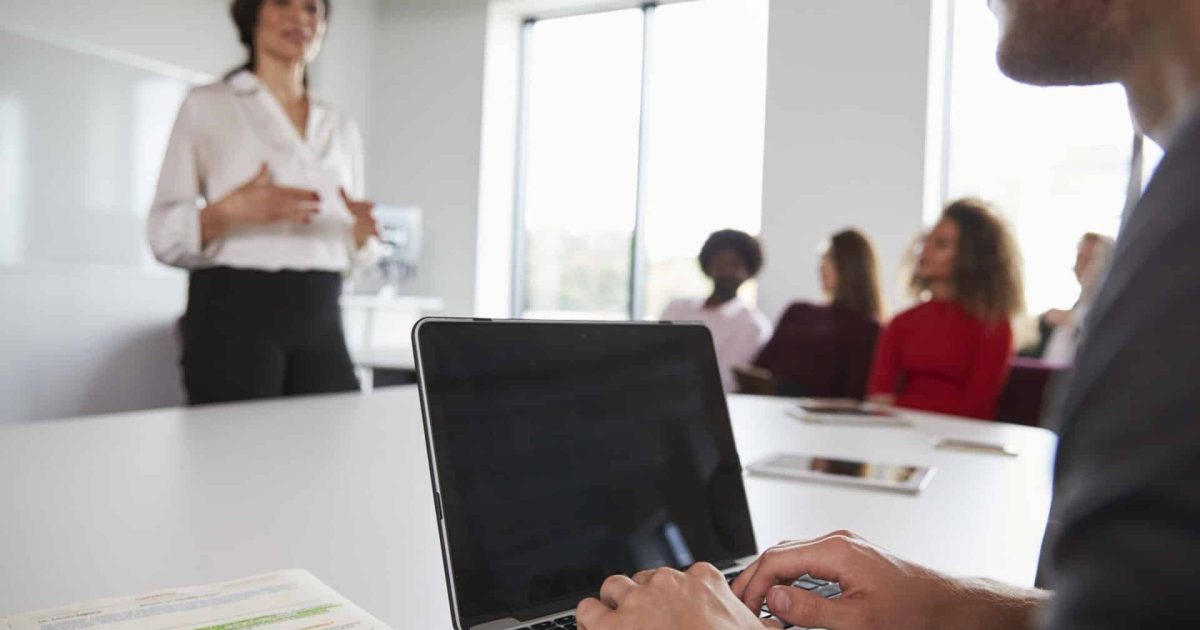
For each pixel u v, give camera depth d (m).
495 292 6.95
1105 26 0.32
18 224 4.87
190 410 1.61
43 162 4.98
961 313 2.72
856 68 5.36
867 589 0.56
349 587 0.66
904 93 5.23
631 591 0.47
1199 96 0.25
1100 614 0.22
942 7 5.30
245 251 1.78
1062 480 0.25
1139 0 0.29
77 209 5.14
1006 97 5.16
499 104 6.90
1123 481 0.21
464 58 6.82
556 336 0.69
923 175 5.18
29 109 4.91
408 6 7.00
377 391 2.02
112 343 4.94
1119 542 0.22
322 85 6.69
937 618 0.54
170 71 5.64
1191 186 0.23
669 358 0.77
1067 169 4.96
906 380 2.87
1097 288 0.25
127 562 0.70
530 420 0.64
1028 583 0.74
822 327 3.57
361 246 1.99
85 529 0.79
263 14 1.87
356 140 2.11
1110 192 4.82
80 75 5.15
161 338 5.17
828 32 5.44
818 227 5.46
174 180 1.79
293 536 0.80
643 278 6.58
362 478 1.07
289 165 1.90
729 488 0.76
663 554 0.68
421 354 0.58
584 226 6.80
